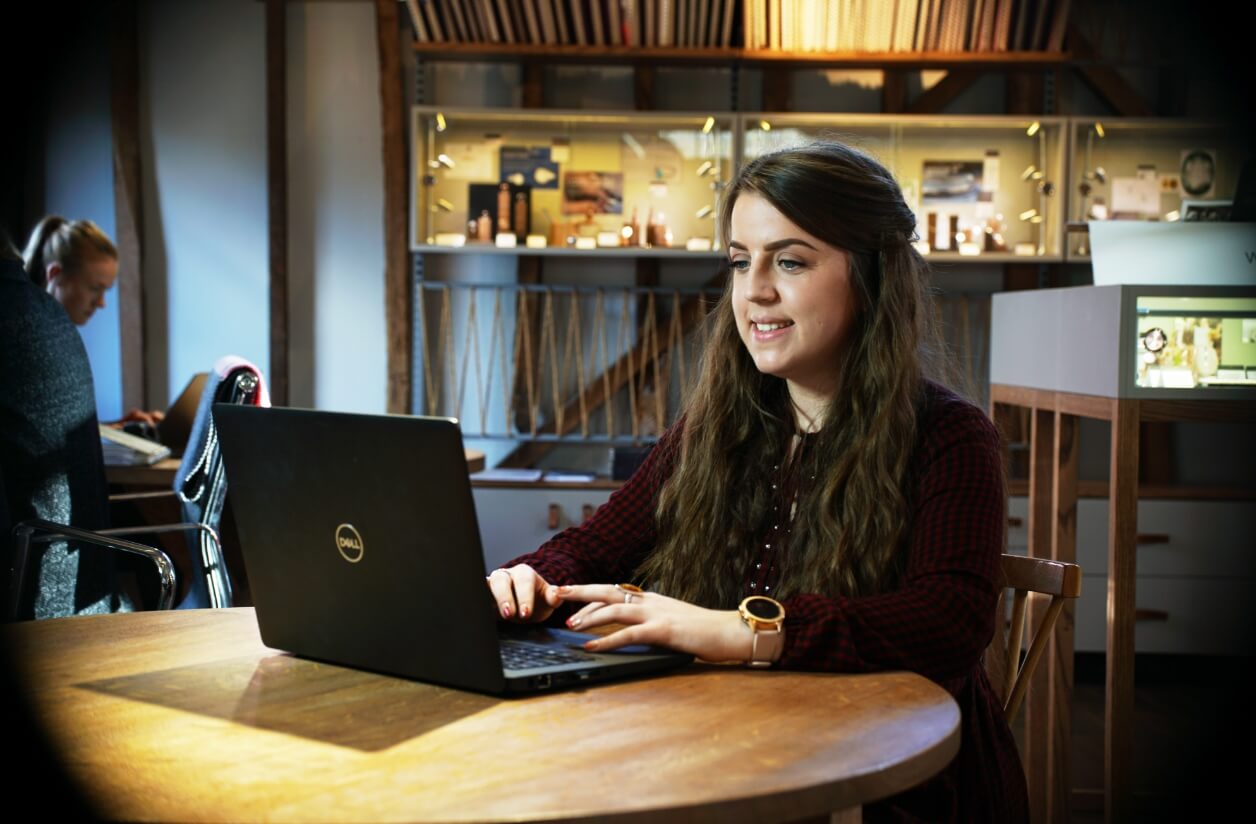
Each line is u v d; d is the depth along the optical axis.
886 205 1.60
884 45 4.46
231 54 4.80
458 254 4.84
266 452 1.34
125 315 4.80
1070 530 2.71
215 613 1.62
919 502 1.53
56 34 4.76
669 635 1.34
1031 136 4.53
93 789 0.95
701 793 0.94
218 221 4.85
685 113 4.43
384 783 0.97
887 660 1.34
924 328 1.72
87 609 2.65
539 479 4.51
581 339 4.86
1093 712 4.04
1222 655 4.36
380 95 4.80
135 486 3.65
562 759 1.03
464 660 1.23
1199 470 4.75
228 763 1.02
